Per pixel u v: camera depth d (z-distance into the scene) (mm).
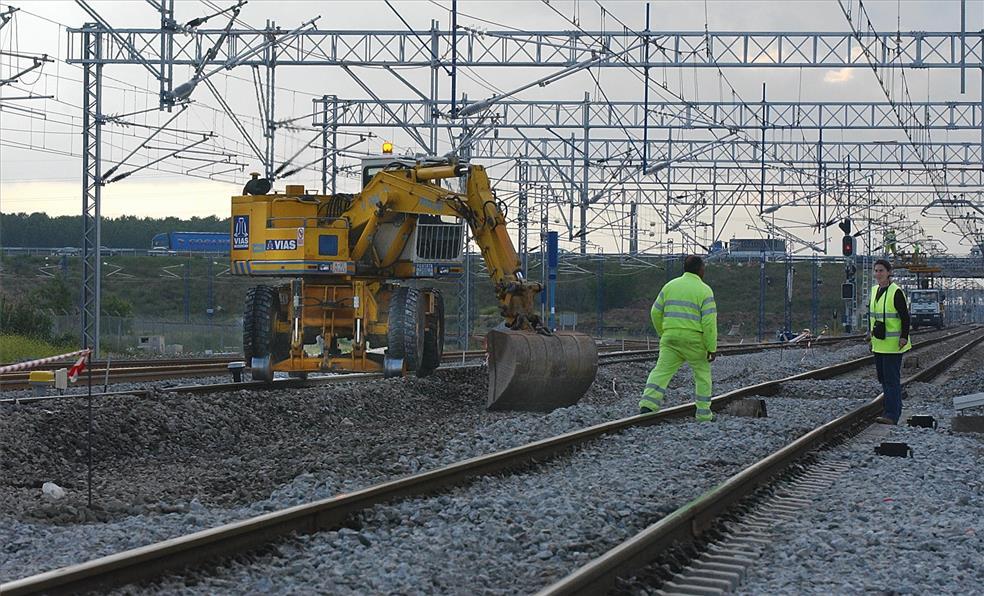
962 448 14977
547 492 10750
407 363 22469
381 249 23234
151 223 169625
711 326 17188
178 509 10289
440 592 7324
